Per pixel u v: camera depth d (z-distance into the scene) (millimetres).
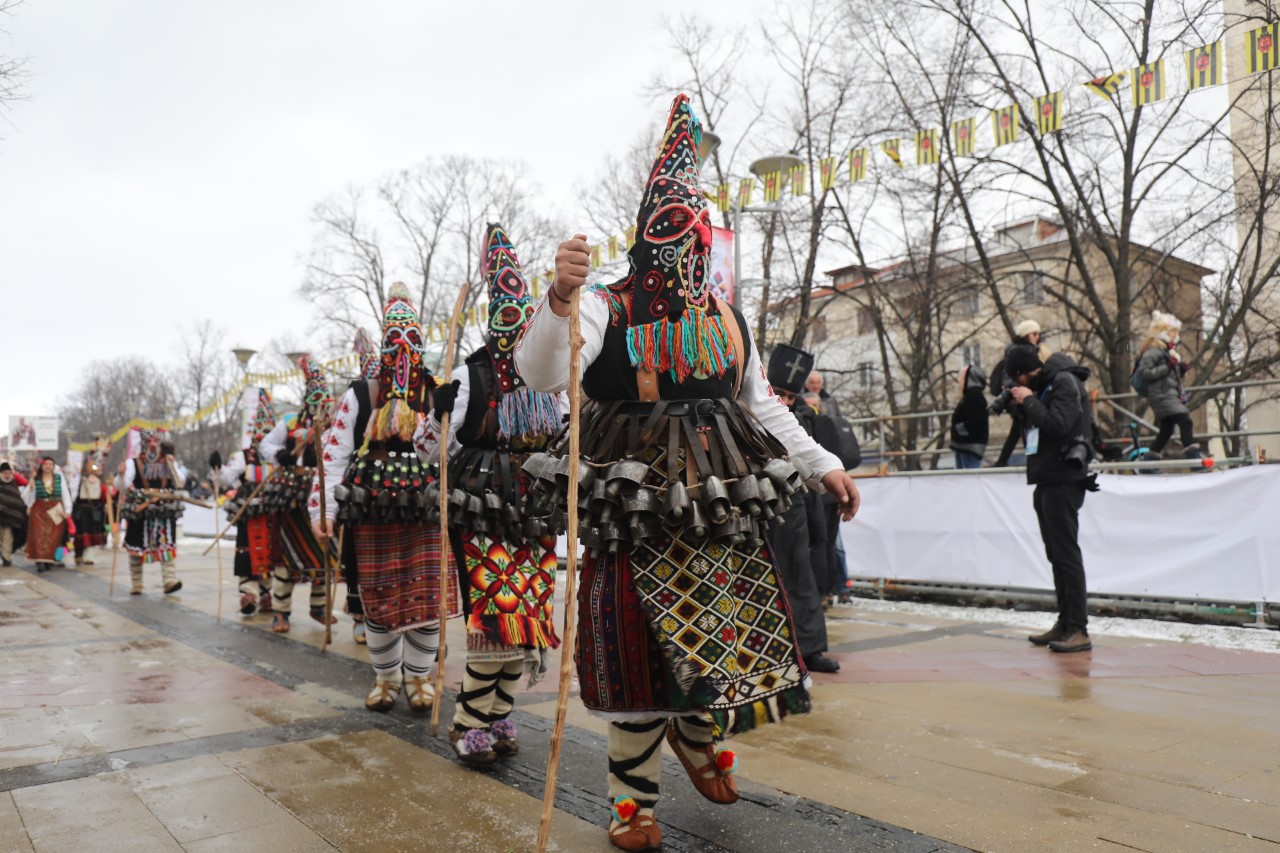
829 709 3865
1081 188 15445
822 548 5398
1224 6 12703
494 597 3135
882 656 5137
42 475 12195
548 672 4785
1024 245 19703
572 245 2053
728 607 2184
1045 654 5164
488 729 3158
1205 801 2676
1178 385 7754
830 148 19031
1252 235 14719
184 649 5656
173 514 9078
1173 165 13977
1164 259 15039
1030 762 3080
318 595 6840
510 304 3352
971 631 6059
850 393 22641
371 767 3129
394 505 3729
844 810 2641
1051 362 5352
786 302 19969
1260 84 12508
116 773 3062
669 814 2633
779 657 2213
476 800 2783
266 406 7504
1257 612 5867
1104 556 6547
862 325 23672
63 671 4934
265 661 5211
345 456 3861
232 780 2986
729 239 9227
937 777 2930
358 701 4156
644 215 2322
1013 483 6996
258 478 7355
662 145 2391
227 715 3881
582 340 2057
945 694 4145
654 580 2178
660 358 2230
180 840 2471
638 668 2234
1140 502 6387
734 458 2203
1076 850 2324
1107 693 4137
